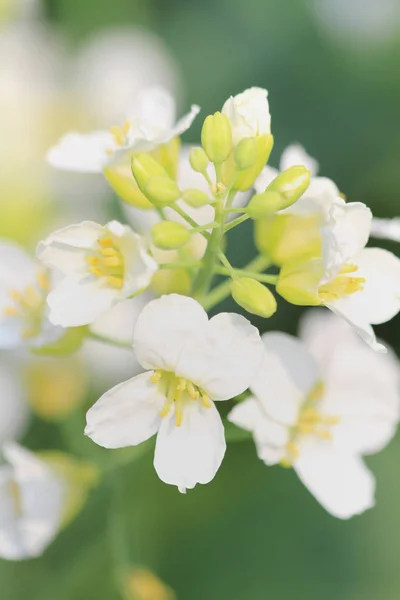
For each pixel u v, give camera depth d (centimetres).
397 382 18
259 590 23
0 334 17
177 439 16
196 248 18
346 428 18
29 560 22
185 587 23
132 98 26
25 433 22
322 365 18
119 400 16
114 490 19
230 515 23
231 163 17
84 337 17
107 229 16
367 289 16
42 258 16
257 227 17
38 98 24
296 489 23
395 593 22
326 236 15
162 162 17
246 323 15
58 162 18
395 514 23
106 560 22
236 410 17
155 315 15
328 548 23
